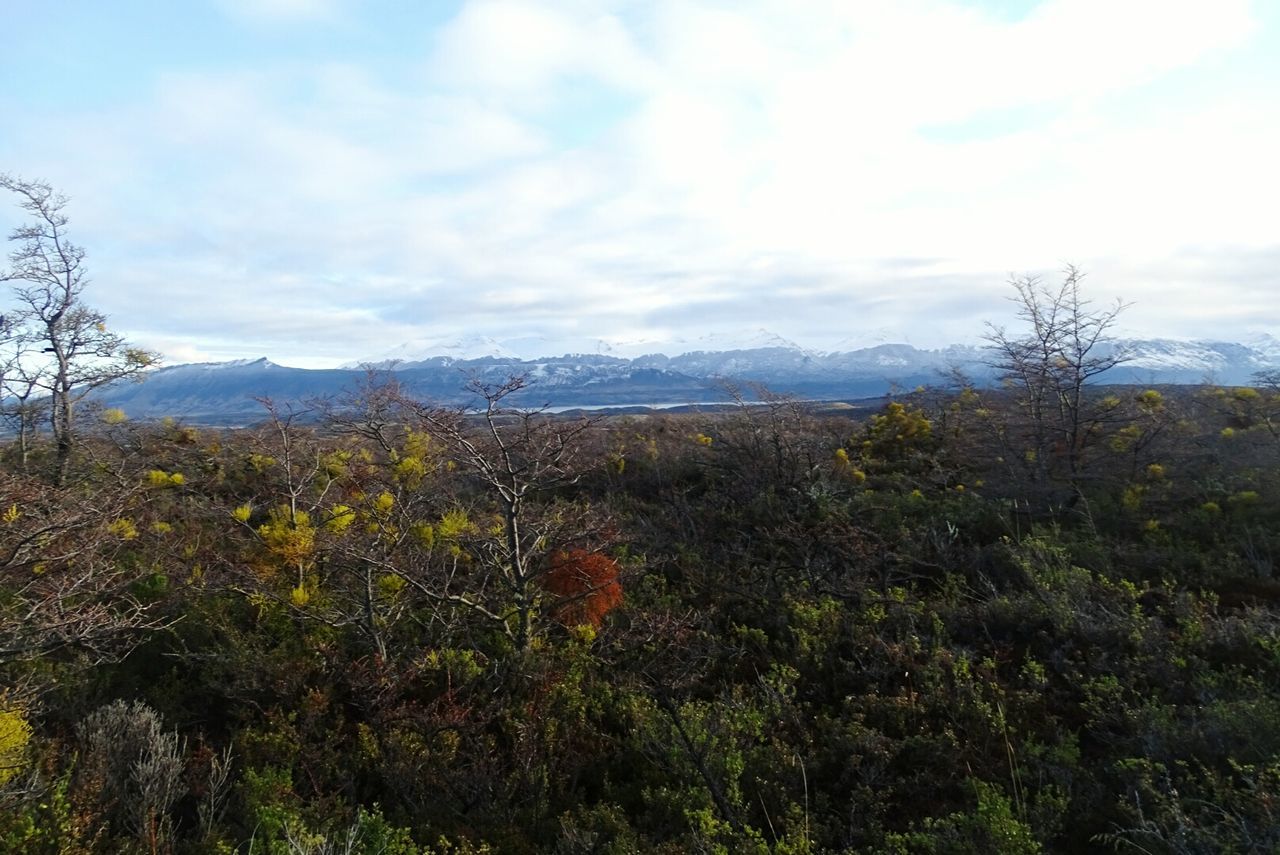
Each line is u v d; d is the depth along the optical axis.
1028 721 4.47
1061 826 3.46
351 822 3.65
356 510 6.07
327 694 4.68
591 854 3.40
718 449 10.88
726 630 5.99
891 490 9.59
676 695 4.99
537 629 5.57
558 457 5.77
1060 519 7.98
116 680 4.94
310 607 5.38
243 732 4.29
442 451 7.26
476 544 5.49
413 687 4.88
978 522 7.99
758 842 3.38
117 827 3.53
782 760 4.16
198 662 5.06
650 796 3.95
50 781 3.61
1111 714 4.27
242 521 6.02
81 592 4.62
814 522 7.93
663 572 7.13
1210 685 4.34
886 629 5.66
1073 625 5.28
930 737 4.22
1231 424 10.02
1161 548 6.79
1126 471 8.60
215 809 3.70
